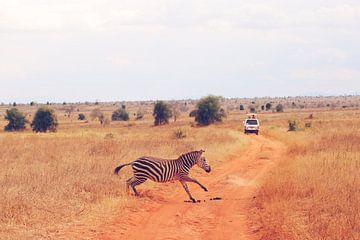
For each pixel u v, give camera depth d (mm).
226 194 16953
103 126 93250
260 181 19500
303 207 13016
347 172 16594
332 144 27266
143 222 12695
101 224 12109
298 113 122938
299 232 10711
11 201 12609
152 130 68438
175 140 34688
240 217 13289
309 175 16250
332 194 13609
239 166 25234
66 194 14320
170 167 15859
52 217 12172
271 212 12625
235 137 41094
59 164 19766
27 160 22812
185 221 12844
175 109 105188
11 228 11086
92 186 15484
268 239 10758
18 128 83000
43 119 77250
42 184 15086
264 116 112938
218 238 11211
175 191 17500
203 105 83562
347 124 57031
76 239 10789
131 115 144625
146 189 17016
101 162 20438
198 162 16266
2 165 20312
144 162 15844
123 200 14484
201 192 17438
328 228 10672
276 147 36281
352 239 10031
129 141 32344
